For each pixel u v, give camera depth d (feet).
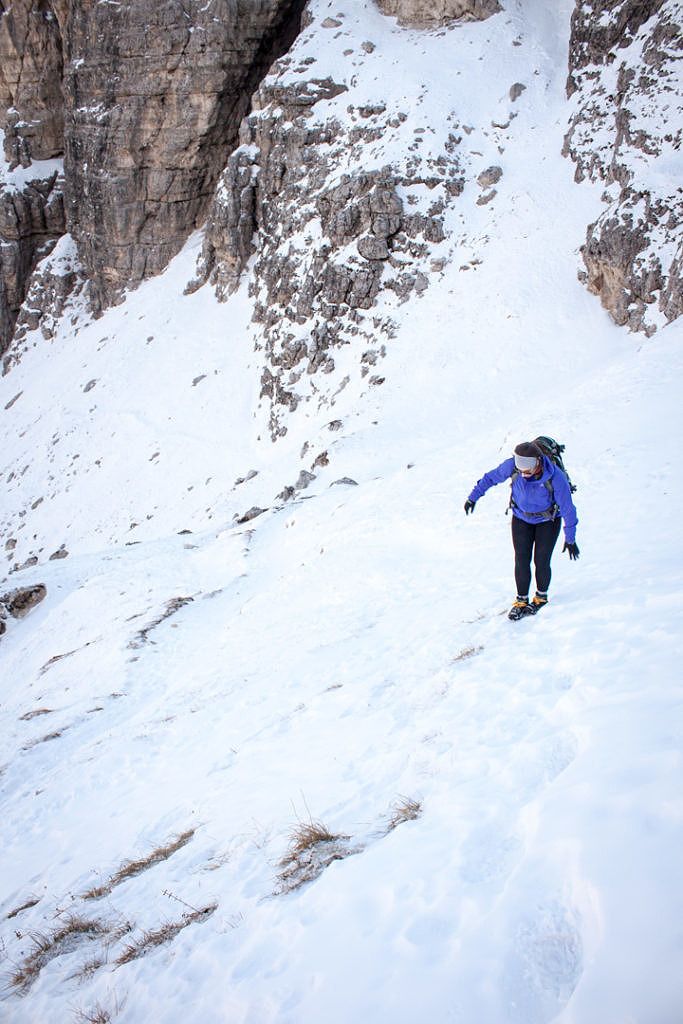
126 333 192.13
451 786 15.31
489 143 149.89
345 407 133.18
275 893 15.47
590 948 8.96
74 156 209.56
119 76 195.31
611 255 114.83
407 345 134.10
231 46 186.70
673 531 30.25
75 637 74.74
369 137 153.89
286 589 55.11
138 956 16.85
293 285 153.17
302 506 84.64
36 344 217.56
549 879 10.34
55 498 160.97
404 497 65.36
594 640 19.19
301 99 164.04
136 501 148.36
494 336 125.08
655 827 10.11
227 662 46.14
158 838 24.25
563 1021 8.26
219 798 24.04
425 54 165.07
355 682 28.66
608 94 139.44
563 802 11.67
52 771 40.16
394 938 11.27
